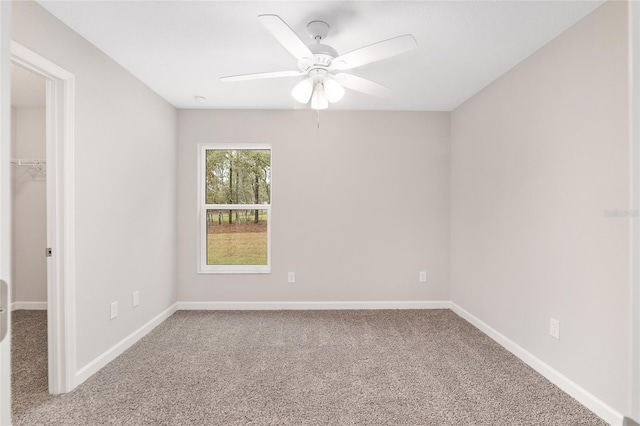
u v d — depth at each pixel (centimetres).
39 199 419
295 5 205
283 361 271
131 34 237
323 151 409
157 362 269
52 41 212
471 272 360
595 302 205
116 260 281
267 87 336
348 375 248
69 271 226
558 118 235
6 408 67
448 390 229
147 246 333
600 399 202
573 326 222
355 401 216
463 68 290
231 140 405
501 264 304
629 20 58
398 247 412
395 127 411
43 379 242
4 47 66
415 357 278
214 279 407
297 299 410
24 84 340
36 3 201
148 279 335
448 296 415
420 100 373
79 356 237
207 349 293
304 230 409
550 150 243
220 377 245
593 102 206
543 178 250
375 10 210
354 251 411
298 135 408
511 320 289
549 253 244
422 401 216
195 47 256
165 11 211
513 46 252
